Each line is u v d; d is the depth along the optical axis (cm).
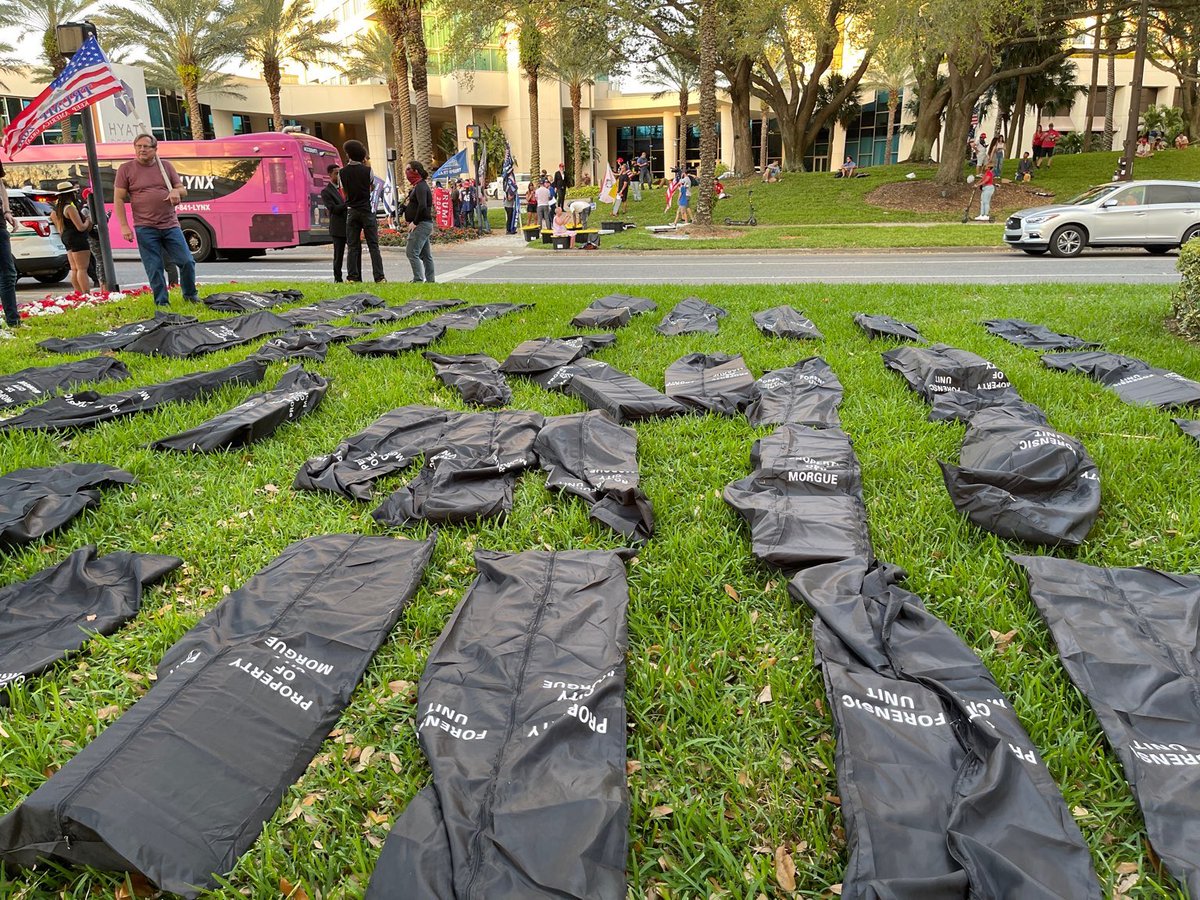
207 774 212
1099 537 338
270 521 372
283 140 1925
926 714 227
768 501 363
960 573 311
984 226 2306
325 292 1083
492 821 194
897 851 183
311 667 260
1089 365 588
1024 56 3409
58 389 584
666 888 189
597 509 361
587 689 242
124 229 952
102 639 281
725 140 5688
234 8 3434
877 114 5384
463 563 333
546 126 5141
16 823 192
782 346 694
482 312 883
